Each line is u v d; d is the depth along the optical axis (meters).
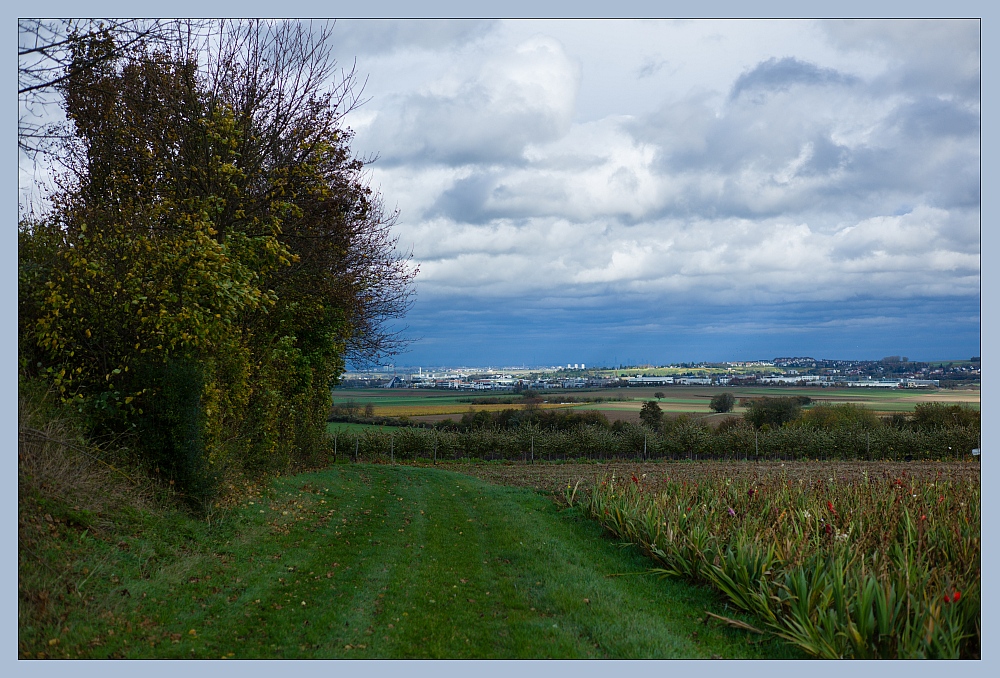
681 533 9.73
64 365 9.77
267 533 10.59
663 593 8.39
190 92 14.48
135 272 10.00
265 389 15.18
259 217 14.98
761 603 7.02
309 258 17.67
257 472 14.59
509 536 11.56
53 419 8.70
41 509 7.30
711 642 6.68
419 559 9.92
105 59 9.43
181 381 10.15
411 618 7.08
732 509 10.17
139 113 13.71
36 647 5.47
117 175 13.78
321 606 7.35
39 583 6.25
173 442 10.08
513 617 7.18
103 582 6.82
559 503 15.04
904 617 6.18
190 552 8.56
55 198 11.00
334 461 28.39
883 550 7.38
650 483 15.88
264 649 6.07
